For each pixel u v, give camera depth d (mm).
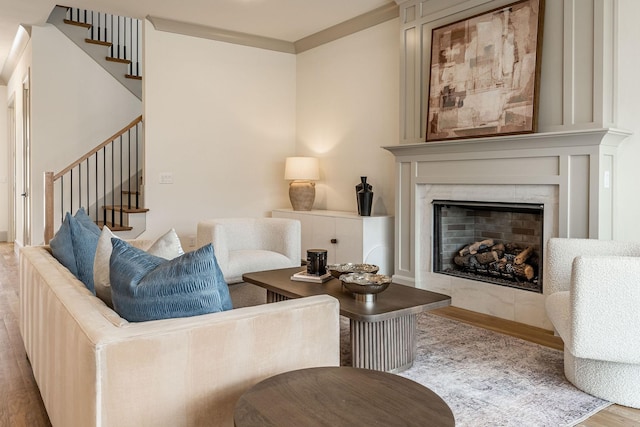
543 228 3611
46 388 2076
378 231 4973
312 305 1804
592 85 3363
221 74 5918
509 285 3910
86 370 1404
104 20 7055
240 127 6094
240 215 6129
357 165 5582
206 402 1551
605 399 2449
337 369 1608
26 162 6562
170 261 1689
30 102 5922
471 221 4684
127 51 7254
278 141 6398
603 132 3162
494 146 3838
